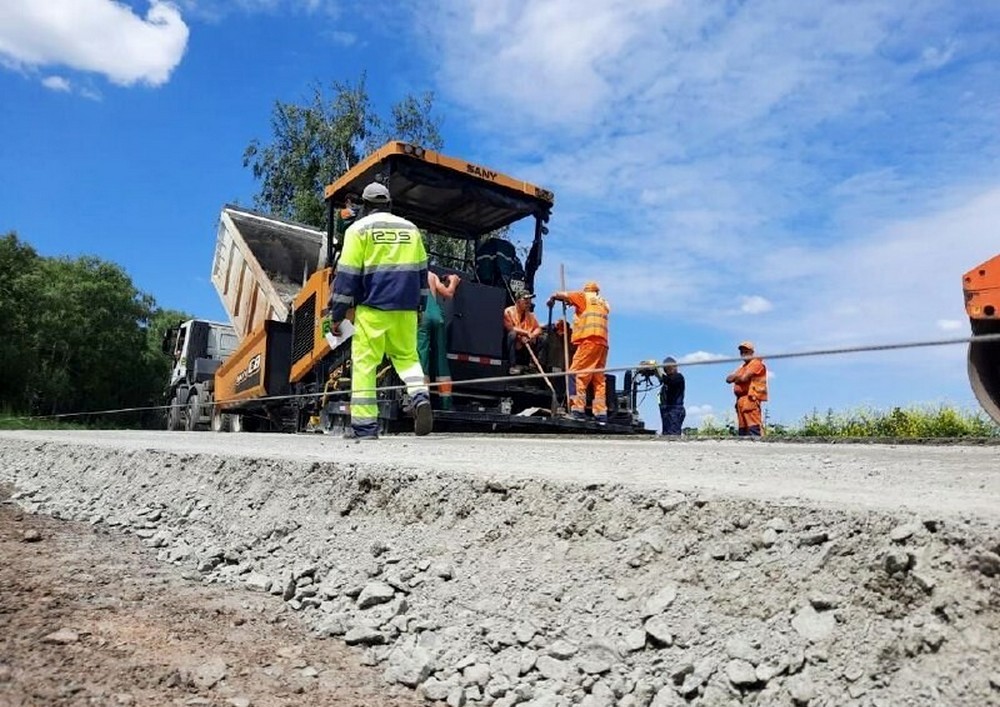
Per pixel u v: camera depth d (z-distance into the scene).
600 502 3.03
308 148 25.80
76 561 3.73
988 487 3.26
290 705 2.24
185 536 4.34
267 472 4.60
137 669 2.36
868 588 2.21
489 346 8.98
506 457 4.81
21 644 2.45
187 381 16.58
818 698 2.04
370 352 6.25
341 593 3.20
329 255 9.59
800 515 2.49
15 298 26.09
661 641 2.38
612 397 10.10
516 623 2.69
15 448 8.07
